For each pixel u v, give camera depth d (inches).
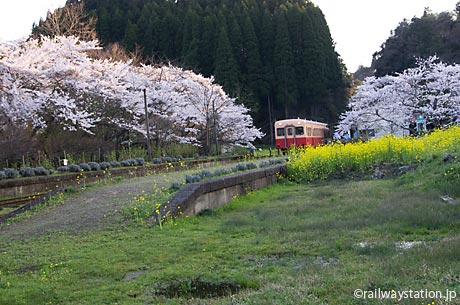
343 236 248.8
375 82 1057.5
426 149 558.3
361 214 304.7
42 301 176.7
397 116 992.9
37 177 482.6
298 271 192.2
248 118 1198.9
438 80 949.8
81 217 343.0
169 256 235.0
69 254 251.0
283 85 1740.9
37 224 338.6
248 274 195.5
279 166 581.9
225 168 513.7
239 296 164.4
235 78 1624.0
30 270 227.5
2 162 585.6
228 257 225.8
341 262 199.6
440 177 398.6
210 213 358.9
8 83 579.2
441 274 167.6
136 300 173.3
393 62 1604.3
